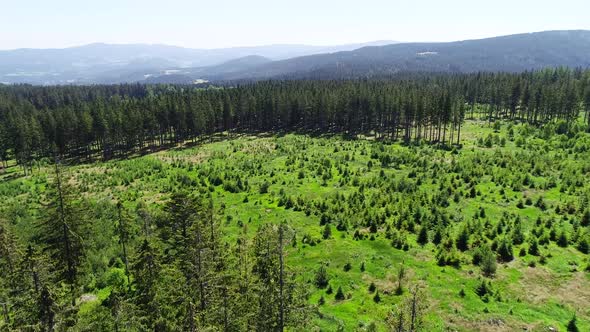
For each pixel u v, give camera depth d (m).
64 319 20.06
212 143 114.94
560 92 104.56
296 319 22.94
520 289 32.16
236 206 55.97
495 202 52.19
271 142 109.69
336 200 55.28
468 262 36.84
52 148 104.31
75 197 28.47
